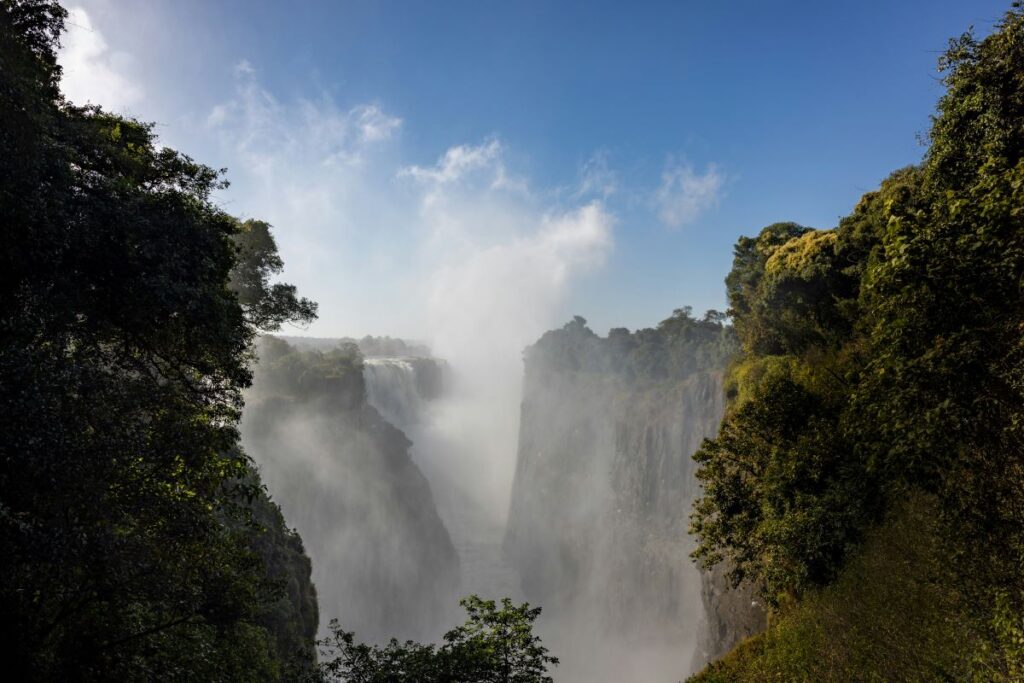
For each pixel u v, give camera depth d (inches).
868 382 531.2
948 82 538.0
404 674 466.0
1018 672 415.2
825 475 779.4
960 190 460.8
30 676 396.8
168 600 482.6
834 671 629.0
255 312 892.0
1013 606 434.0
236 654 605.6
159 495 446.3
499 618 497.4
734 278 1836.9
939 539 565.6
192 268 453.1
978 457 450.9
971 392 420.5
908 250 411.2
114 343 476.4
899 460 520.7
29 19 433.1
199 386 564.7
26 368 354.9
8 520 348.2
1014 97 484.7
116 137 503.5
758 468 887.7
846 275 1144.2
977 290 399.9
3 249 362.6
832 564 762.8
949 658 499.8
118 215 411.2
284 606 1120.8
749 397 1289.4
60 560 363.6
